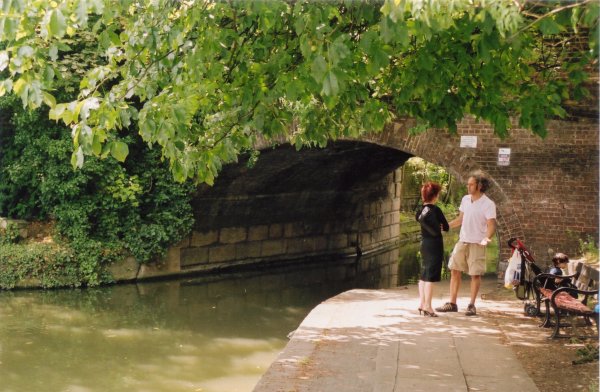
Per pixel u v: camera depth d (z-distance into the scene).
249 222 20.92
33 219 17.05
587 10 3.82
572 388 6.48
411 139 14.91
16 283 15.73
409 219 32.50
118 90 5.45
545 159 14.01
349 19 5.21
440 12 4.05
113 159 16.67
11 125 17.05
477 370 7.05
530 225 14.10
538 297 9.66
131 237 17.28
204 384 9.77
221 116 5.82
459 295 12.36
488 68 5.73
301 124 7.08
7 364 10.59
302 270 22.25
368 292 12.14
